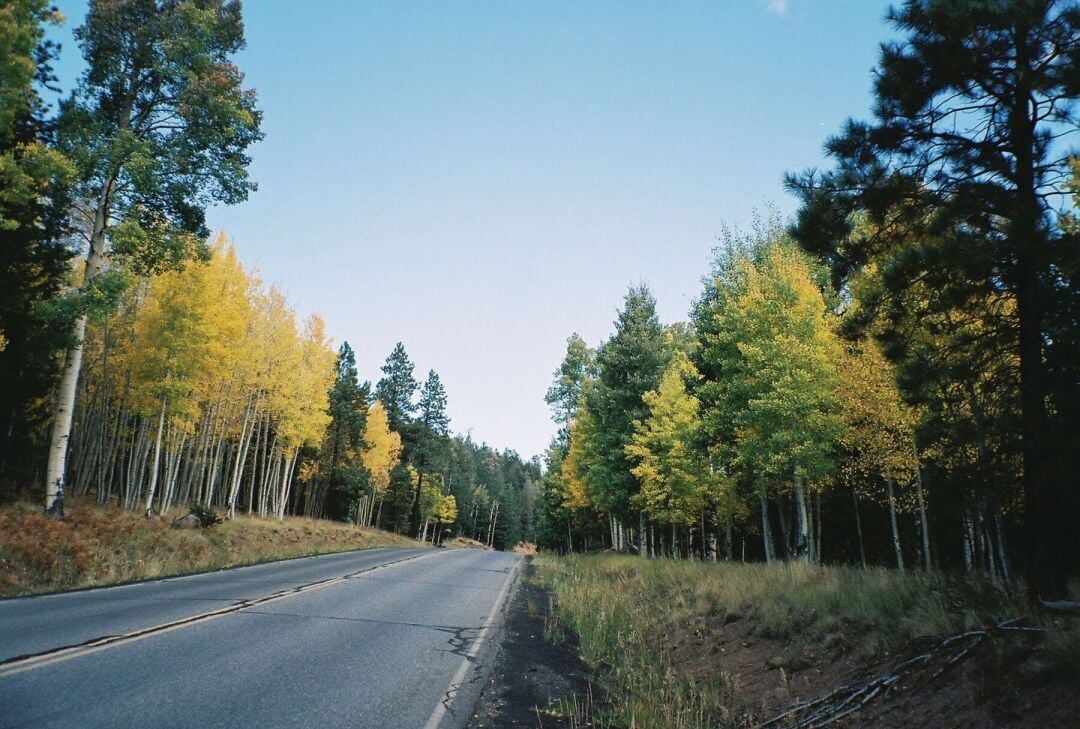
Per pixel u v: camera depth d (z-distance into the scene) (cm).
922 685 627
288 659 745
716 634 1102
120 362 2862
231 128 1911
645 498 2933
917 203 865
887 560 2830
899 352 913
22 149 1695
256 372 3484
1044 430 751
